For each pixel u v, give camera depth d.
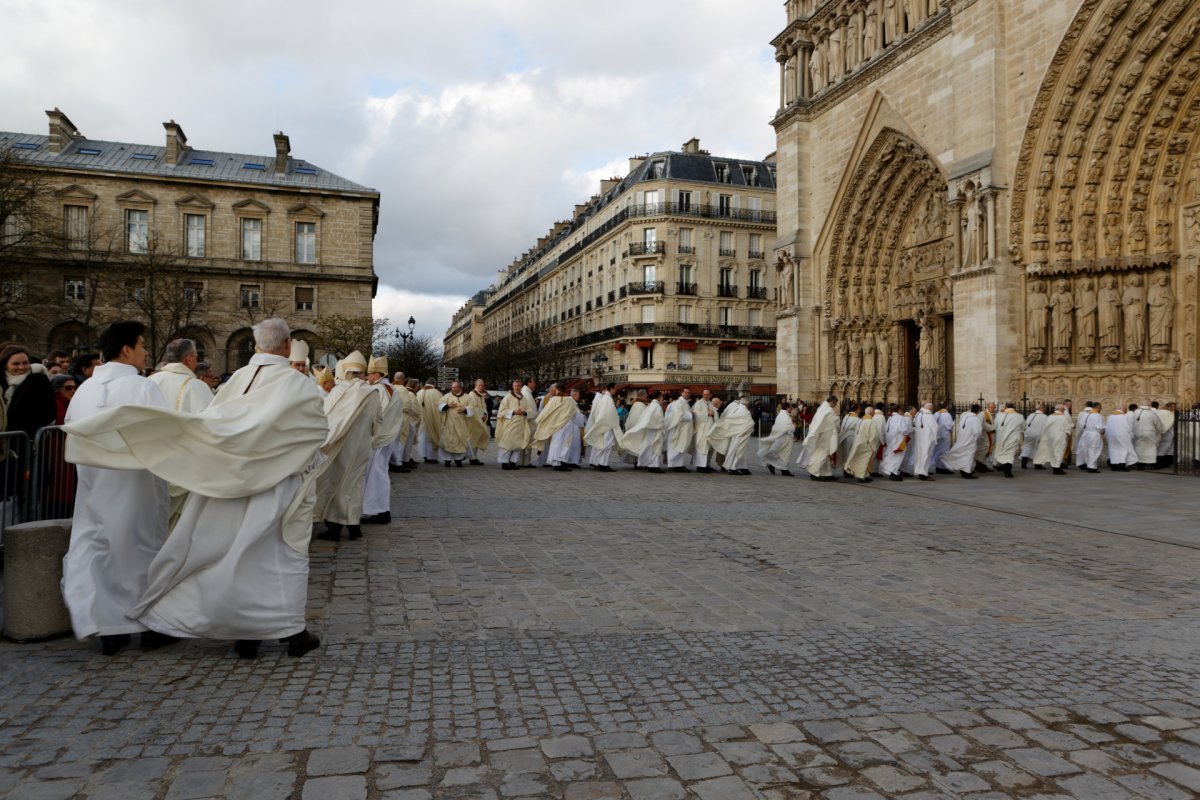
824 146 36.94
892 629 6.44
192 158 58.97
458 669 5.25
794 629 6.39
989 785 3.74
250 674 5.05
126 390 5.34
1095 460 22.23
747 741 4.19
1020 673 5.39
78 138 57.78
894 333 35.16
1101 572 8.93
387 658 5.44
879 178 33.81
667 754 4.01
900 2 31.92
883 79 32.38
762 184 67.06
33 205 41.59
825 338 37.03
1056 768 3.93
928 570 8.85
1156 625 6.73
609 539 10.36
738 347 65.19
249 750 3.94
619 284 67.31
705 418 21.36
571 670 5.27
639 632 6.20
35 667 5.08
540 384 73.88
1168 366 23.05
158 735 4.09
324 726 4.26
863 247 35.81
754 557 9.38
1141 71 22.70
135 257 51.34
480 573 8.15
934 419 20.36
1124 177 23.92
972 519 13.09
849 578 8.35
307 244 56.84
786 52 39.78
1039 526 12.36
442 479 17.94
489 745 4.07
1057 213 24.77
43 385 7.75
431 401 22.39
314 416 5.51
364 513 10.84
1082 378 24.66
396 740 4.11
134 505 5.43
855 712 4.62
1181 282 23.17
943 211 31.59
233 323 54.84
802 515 13.15
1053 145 24.42
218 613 5.15
